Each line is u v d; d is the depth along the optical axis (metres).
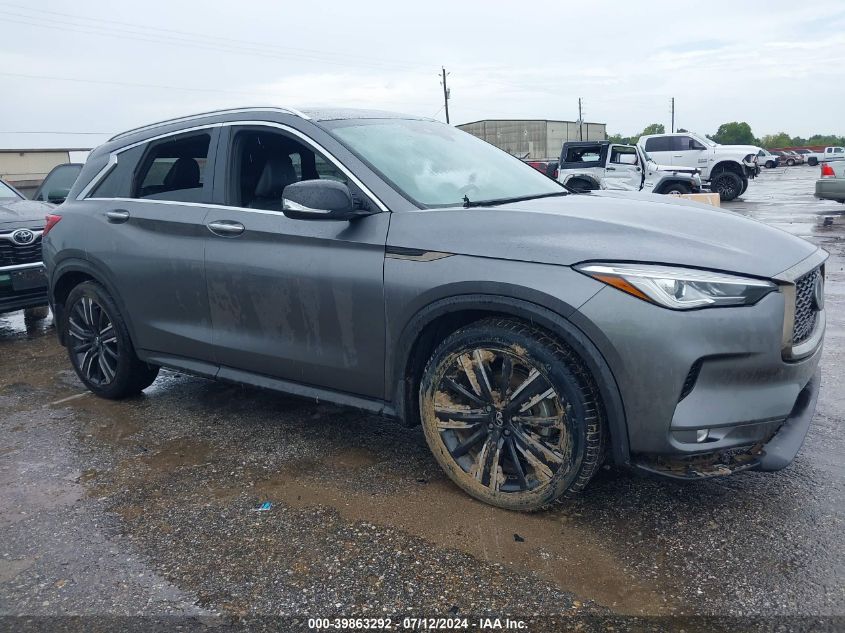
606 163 17.08
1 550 2.81
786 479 3.17
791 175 40.84
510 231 2.83
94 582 2.57
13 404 4.58
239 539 2.82
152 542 2.82
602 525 2.83
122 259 4.08
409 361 3.09
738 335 2.51
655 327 2.50
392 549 2.71
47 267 4.59
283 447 3.72
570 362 2.69
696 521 2.84
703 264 2.57
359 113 3.79
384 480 3.29
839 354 4.96
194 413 4.29
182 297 3.86
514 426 2.86
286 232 3.38
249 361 3.65
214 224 3.65
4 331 6.91
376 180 3.21
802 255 2.87
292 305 3.38
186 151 3.98
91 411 4.39
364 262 3.12
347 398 3.36
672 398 2.53
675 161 21.81
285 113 3.60
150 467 3.53
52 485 3.37
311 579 2.54
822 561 2.54
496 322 2.85
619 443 2.65
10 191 7.90
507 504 2.93
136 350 4.23
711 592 2.39
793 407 2.78
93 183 4.43
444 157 3.66
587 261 2.63
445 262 2.89
